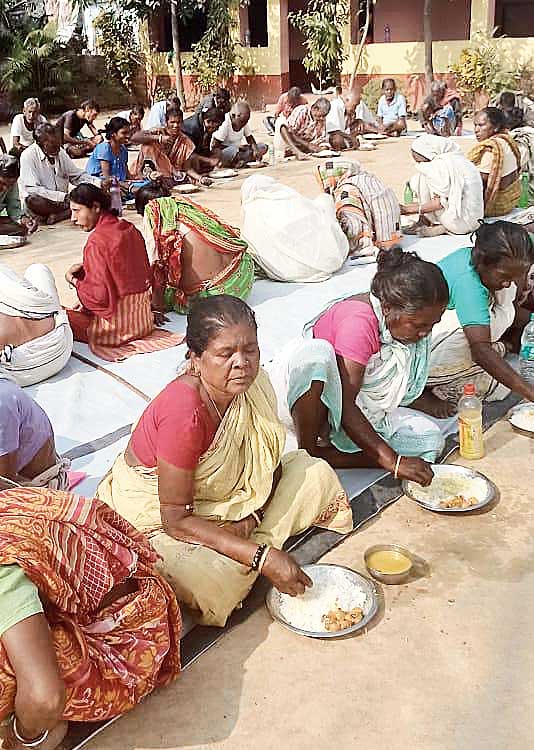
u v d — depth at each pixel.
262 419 2.82
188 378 2.62
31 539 1.99
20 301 4.59
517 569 2.94
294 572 2.56
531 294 4.50
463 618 2.70
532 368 4.25
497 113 7.64
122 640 2.27
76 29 21.27
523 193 8.12
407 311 3.12
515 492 3.42
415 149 7.63
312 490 3.05
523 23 19.83
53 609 2.10
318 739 2.27
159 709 2.39
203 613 2.66
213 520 2.81
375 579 2.88
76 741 2.27
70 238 8.35
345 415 3.35
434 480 3.45
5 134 16.70
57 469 3.22
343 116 13.77
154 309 5.66
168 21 20.50
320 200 6.55
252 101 19.16
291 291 6.25
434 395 4.20
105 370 4.86
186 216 5.55
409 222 7.97
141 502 2.82
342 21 18.42
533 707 2.34
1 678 1.93
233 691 2.44
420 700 2.38
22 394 3.04
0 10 19.56
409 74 18.22
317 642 2.62
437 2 19.36
